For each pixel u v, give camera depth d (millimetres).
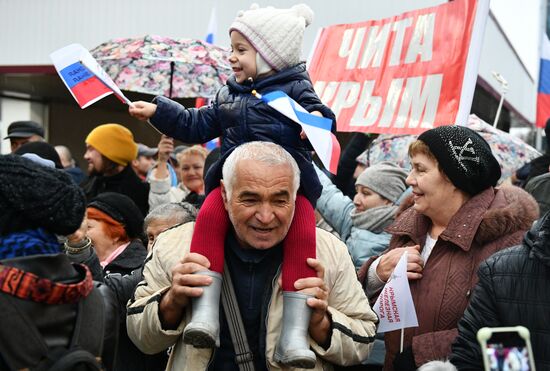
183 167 6102
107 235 4145
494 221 3070
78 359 2057
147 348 2904
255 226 2689
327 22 10000
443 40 4707
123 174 6355
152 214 4066
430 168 3236
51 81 13297
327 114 3104
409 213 3504
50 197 2129
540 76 10211
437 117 4613
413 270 3242
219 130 3314
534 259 2598
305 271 2787
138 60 5801
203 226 2832
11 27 12609
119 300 3496
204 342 2654
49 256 2117
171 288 2742
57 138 15094
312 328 2771
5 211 2104
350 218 4488
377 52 5109
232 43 3195
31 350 2020
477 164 3164
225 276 2865
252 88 3141
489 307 2664
